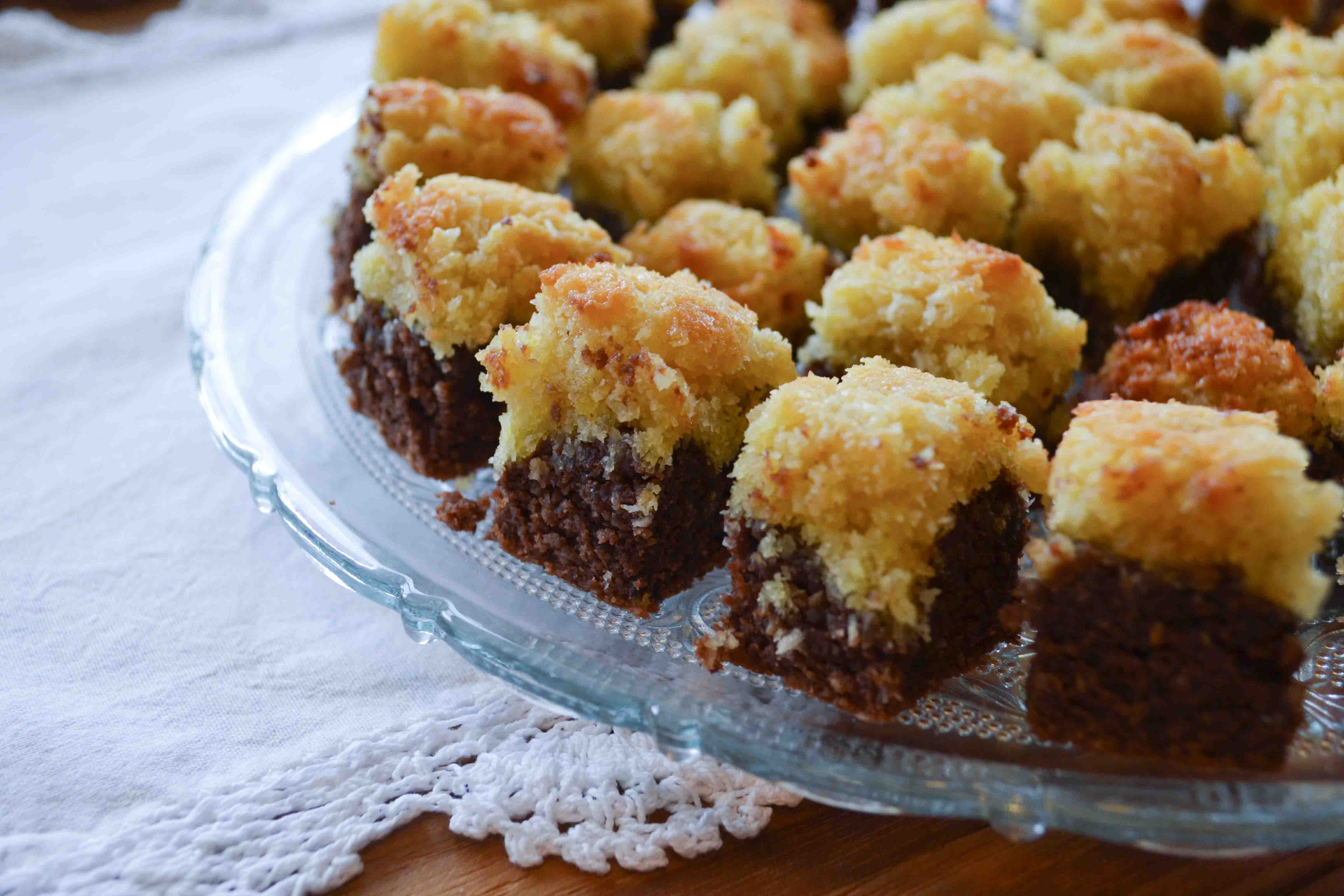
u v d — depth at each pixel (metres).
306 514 0.26
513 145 0.30
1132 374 0.27
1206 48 0.38
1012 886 0.23
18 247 0.35
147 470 0.29
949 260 0.28
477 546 0.27
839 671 0.24
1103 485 0.23
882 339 0.28
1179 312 0.28
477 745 0.25
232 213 0.32
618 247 0.29
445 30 0.33
